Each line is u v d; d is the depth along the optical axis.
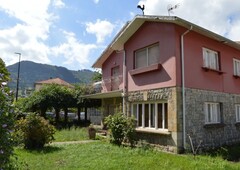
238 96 13.27
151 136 10.86
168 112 10.02
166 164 7.37
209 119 11.14
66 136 14.31
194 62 10.65
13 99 4.23
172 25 10.28
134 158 8.20
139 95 11.86
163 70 10.55
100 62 17.77
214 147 10.78
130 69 12.78
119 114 11.67
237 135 12.64
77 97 22.23
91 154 8.86
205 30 10.52
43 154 9.02
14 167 4.77
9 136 3.96
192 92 10.30
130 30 12.42
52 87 22.98
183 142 9.55
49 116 25.92
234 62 13.46
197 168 6.91
